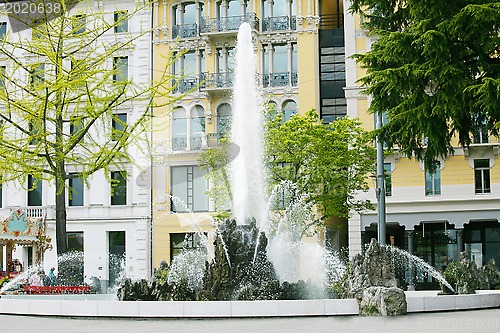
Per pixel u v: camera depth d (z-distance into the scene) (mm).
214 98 51969
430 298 20094
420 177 46719
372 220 46781
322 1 53125
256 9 52094
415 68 25641
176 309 19109
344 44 51094
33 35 30734
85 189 52656
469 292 25141
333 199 38844
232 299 22453
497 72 25375
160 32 52969
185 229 51062
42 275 34750
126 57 53031
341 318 18812
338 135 38688
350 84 48156
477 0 24891
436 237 47250
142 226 51625
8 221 35250
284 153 39344
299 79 50969
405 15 28531
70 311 19922
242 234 23219
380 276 20422
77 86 30531
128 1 52531
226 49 52344
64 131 46969
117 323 18578
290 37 51406
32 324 18609
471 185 46188
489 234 47000
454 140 46219
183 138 51719
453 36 24891
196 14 52781
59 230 30047
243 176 35750
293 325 17656
